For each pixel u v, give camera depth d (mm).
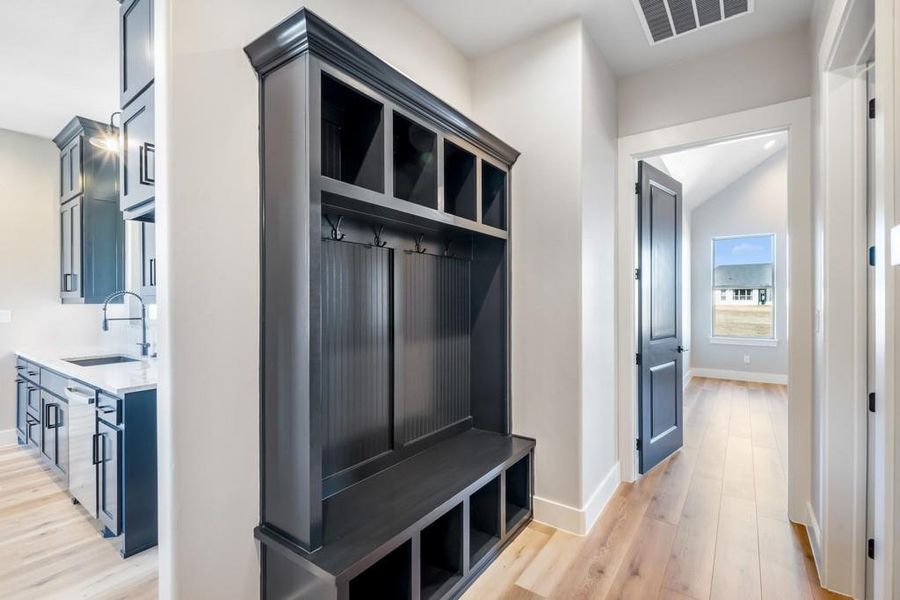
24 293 3604
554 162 2297
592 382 2355
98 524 2371
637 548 2070
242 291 1448
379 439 1940
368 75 1544
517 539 2150
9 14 2109
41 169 3697
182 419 1306
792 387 2289
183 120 1311
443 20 2260
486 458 2070
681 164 4953
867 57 1651
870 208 1664
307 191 1333
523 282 2395
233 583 1423
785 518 2346
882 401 1078
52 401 2848
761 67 2412
